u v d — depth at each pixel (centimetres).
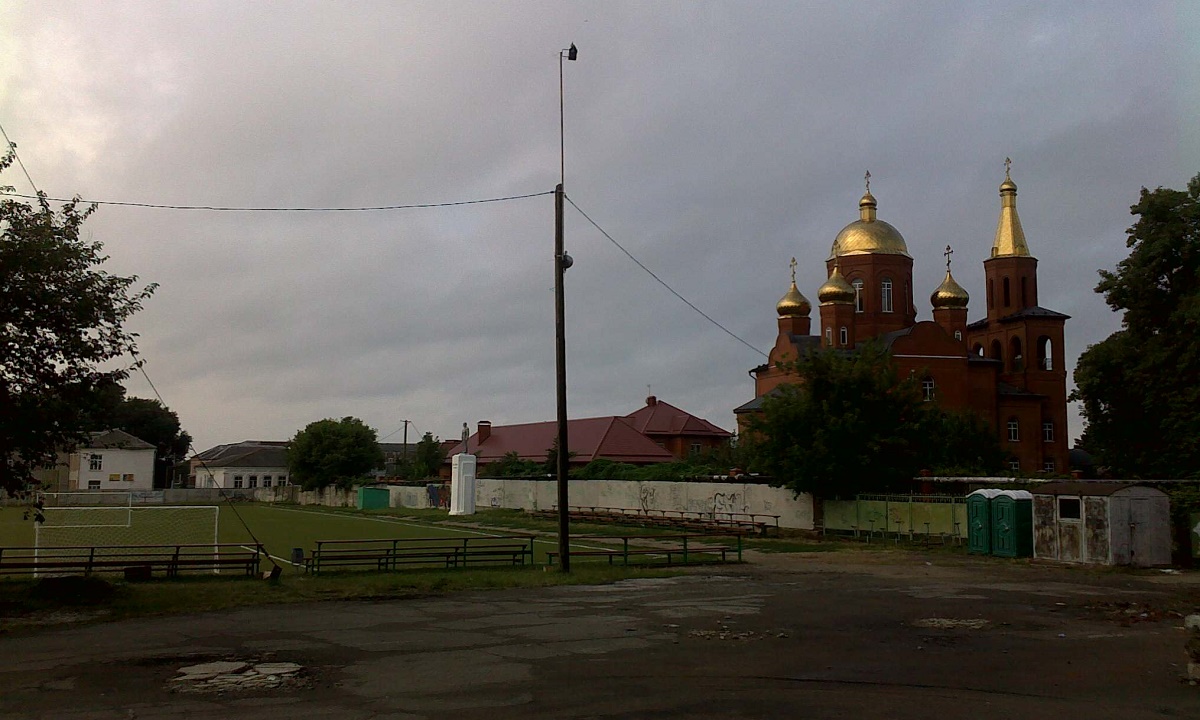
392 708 942
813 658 1213
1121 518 2556
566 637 1393
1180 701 974
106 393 1881
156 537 3831
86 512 5562
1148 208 4428
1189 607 1720
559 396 2419
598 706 946
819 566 2642
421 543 3559
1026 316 7675
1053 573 2433
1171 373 4281
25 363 1761
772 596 1925
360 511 6969
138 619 1609
